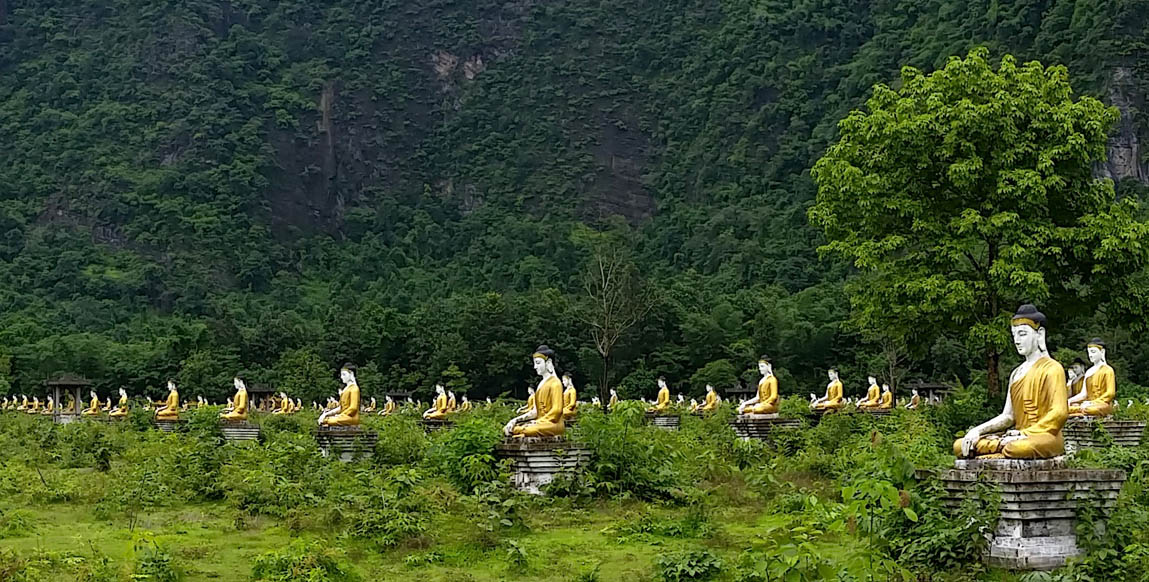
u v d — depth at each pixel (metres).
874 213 29.80
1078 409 26.30
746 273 118.44
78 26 184.00
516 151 178.50
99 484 23.83
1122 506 13.41
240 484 21.58
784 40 173.75
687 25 192.12
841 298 87.62
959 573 13.01
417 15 198.25
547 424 21.66
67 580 14.15
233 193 157.50
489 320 85.81
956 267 29.80
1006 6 133.00
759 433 31.61
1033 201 28.14
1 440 35.59
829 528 12.87
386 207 171.00
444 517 17.53
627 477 20.92
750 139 162.38
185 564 15.49
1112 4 119.00
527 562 15.23
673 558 14.54
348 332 93.12
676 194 166.75
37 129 166.00
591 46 193.00
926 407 32.47
